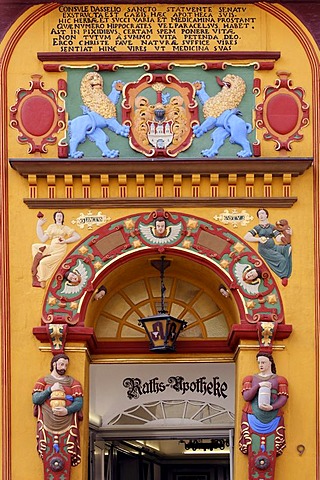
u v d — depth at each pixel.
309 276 21.78
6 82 22.19
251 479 21.12
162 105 22.11
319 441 21.36
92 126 22.02
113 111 22.09
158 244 21.81
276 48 22.38
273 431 21.22
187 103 22.14
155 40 22.39
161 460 26.69
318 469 21.31
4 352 21.52
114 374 23.16
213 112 22.09
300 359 21.58
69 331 21.48
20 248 21.80
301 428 21.41
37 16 22.41
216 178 21.88
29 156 21.97
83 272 21.73
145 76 22.19
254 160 21.75
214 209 21.91
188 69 22.25
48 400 21.17
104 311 22.78
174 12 22.47
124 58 22.23
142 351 22.69
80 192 21.91
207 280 22.44
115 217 21.88
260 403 21.17
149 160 21.72
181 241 21.83
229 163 21.77
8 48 22.28
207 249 21.83
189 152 21.98
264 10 22.47
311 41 22.36
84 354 21.50
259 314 21.62
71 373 21.42
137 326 22.77
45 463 21.08
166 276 22.75
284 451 21.34
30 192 21.89
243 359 21.52
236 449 21.41
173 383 23.14
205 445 26.39
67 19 22.42
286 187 21.95
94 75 22.17
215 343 22.64
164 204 21.88
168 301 22.83
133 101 22.14
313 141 22.09
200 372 23.12
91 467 22.88
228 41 22.39
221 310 22.75
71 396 21.22
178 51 22.27
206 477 26.59
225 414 23.05
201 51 22.27
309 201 21.95
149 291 22.80
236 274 21.75
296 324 21.66
